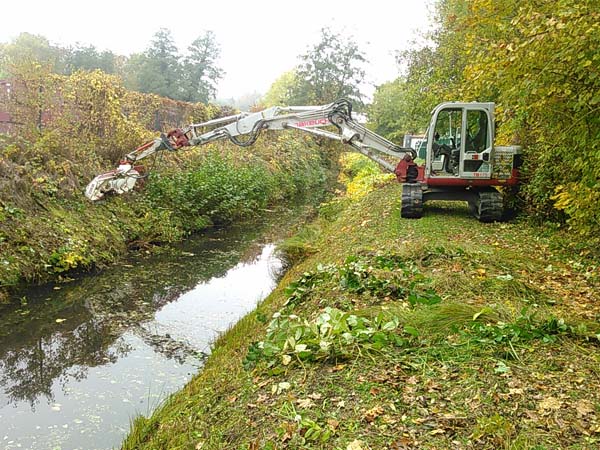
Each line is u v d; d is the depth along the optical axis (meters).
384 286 5.38
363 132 9.05
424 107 16.30
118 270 9.06
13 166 8.90
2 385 5.20
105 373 5.45
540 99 5.71
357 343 4.11
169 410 4.22
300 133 27.09
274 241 12.11
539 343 4.01
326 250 8.66
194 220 12.60
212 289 8.37
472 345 3.99
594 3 4.64
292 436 3.13
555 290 5.60
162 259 10.02
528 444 2.79
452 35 14.19
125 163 8.42
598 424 2.96
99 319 6.93
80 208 9.56
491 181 9.13
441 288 5.35
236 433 3.37
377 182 15.89
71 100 10.89
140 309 7.36
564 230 8.41
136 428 4.09
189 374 5.44
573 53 4.97
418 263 6.24
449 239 7.72
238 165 16.86
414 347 4.05
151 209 11.35
